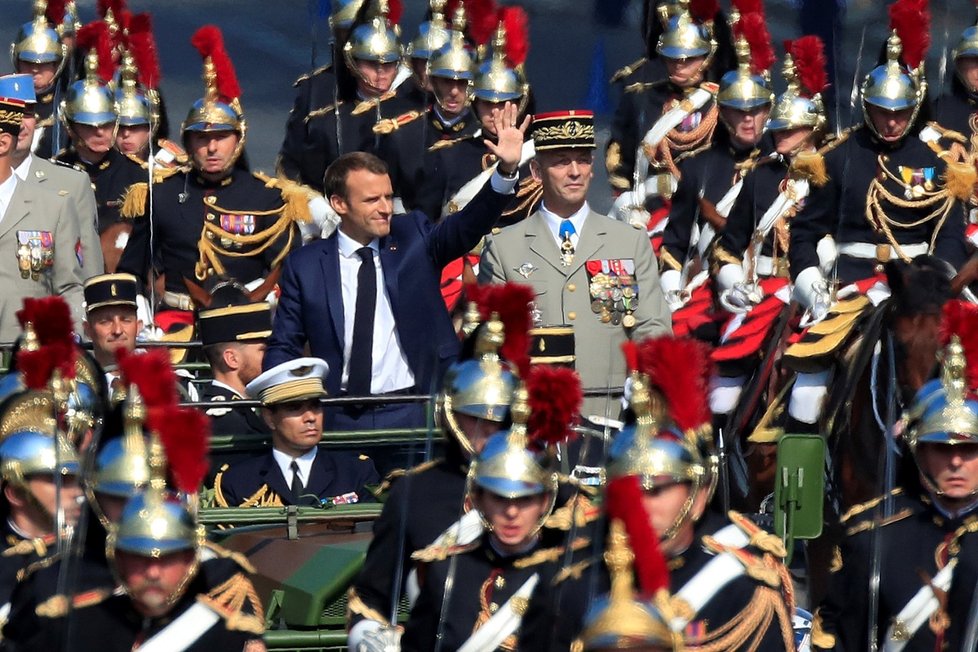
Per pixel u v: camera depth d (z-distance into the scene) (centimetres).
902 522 3231
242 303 4894
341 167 4303
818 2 6669
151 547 2862
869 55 7188
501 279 4591
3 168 5056
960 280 3794
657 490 2836
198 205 5366
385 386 4306
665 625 2641
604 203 7606
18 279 5047
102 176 5931
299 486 3928
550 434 2939
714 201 5562
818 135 5250
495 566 3050
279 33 10369
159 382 2933
